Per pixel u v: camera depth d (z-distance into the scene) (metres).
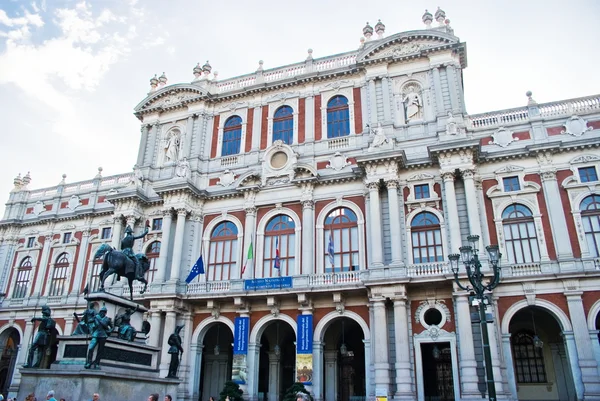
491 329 26.92
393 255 29.91
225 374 36.03
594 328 26.22
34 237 44.66
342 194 33.97
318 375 29.58
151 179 40.56
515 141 31.77
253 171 36.41
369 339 29.38
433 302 28.80
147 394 19.62
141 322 23.03
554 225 29.06
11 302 42.00
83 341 18.56
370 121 35.16
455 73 34.66
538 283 27.73
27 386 17.58
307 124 37.22
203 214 37.62
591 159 29.86
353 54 38.47
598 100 31.52
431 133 33.56
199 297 33.12
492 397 16.73
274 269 34.03
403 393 26.66
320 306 31.22
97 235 41.84
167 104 42.38
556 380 29.31
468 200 29.88
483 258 28.34
